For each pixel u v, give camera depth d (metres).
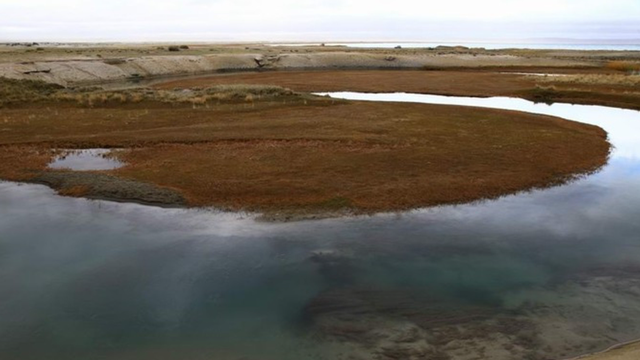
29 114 28.30
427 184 16.11
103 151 20.06
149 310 9.21
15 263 11.12
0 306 9.33
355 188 15.65
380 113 29.28
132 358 7.79
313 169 17.47
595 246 12.09
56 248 11.89
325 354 7.84
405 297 9.63
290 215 13.77
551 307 9.20
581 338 8.16
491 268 10.90
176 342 8.21
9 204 14.71
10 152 19.75
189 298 9.65
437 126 25.31
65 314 9.07
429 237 12.55
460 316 8.92
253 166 17.84
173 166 17.86
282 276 10.54
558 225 13.39
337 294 9.78
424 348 7.95
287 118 27.34
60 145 20.83
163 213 13.98
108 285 10.16
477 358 7.66
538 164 18.66
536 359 7.62
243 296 9.73
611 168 18.66
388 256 11.50
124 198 14.98
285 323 8.77
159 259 11.34
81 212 14.13
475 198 15.16
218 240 12.34
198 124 25.61
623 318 8.79
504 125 25.97
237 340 8.27
